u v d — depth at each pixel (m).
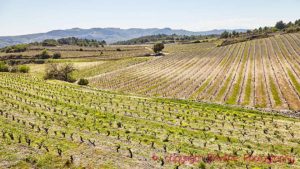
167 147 32.91
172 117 50.12
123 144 32.78
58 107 52.09
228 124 46.53
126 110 53.59
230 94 82.12
